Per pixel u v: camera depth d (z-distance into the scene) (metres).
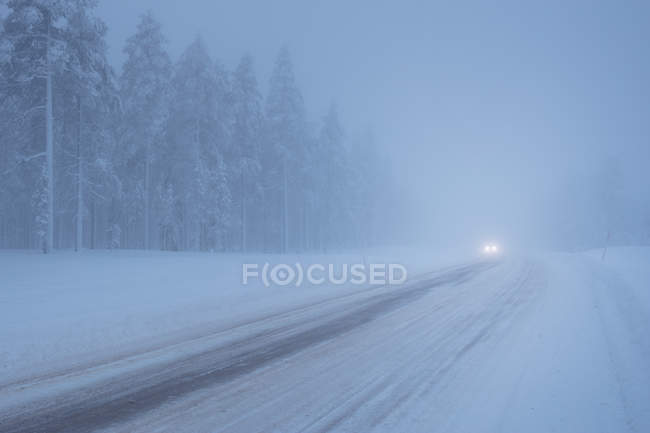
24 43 21.05
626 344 6.38
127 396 4.68
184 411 4.27
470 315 9.02
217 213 31.28
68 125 25.28
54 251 24.89
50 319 8.41
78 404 4.47
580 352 6.03
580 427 3.79
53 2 20.28
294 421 4.00
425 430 3.77
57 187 27.42
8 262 17.19
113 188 28.33
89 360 6.02
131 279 13.95
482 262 25.73
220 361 5.95
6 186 32.50
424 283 14.95
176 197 30.73
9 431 3.88
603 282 14.23
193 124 30.84
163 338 7.25
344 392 4.72
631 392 4.55
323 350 6.46
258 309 9.89
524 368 5.39
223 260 21.27
